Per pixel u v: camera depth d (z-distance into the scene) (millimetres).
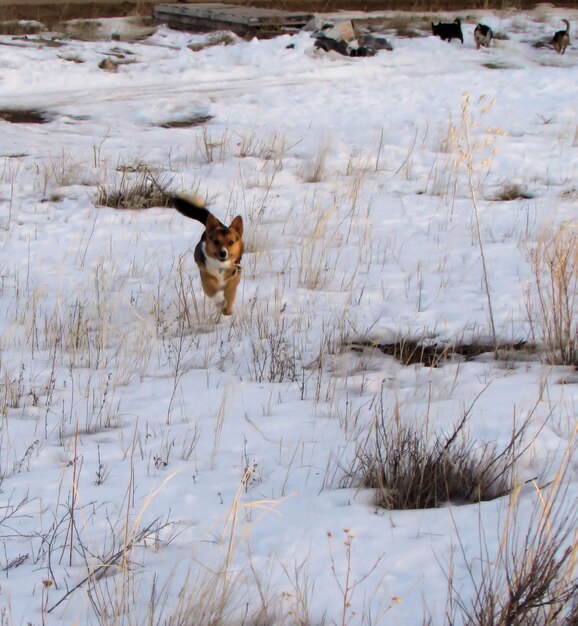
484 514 4527
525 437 5504
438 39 27766
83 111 18375
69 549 4402
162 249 10906
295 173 14391
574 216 11867
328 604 3773
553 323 7965
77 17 29891
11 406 6637
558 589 3504
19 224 11789
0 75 20766
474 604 3619
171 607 3791
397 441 5258
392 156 15344
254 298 8773
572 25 31047
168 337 8266
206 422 6246
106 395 6859
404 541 4312
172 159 15094
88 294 9289
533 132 17234
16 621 3732
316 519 4621
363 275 9844
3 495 5094
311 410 6387
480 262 10156
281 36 25844
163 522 4684
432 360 7555
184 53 24594
